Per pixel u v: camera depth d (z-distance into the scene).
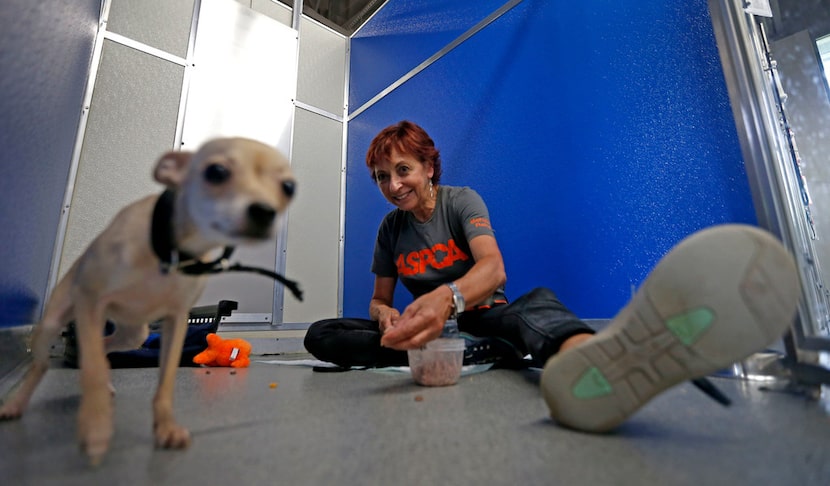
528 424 0.56
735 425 0.53
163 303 0.50
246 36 2.25
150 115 1.89
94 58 1.75
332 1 2.81
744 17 0.94
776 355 0.80
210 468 0.39
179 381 0.97
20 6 0.67
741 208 0.99
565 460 0.42
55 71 1.00
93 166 1.71
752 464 0.40
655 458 0.42
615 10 1.30
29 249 0.99
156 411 0.48
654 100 1.18
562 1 1.47
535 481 0.36
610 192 1.26
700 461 0.41
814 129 1.04
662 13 1.18
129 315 0.52
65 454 0.43
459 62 1.88
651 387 0.49
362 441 0.48
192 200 0.42
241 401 0.73
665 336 0.48
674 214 1.11
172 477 0.37
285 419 0.59
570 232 1.36
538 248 1.45
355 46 2.65
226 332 1.96
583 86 1.37
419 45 2.13
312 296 2.27
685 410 0.61
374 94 2.40
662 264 0.49
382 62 2.38
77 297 0.46
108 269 0.45
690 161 1.09
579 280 1.32
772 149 0.86
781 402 0.65
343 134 2.58
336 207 2.47
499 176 1.61
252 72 2.25
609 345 0.51
